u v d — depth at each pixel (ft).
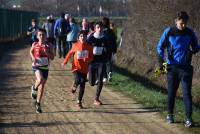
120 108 69.00
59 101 73.92
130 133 55.16
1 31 203.10
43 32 65.41
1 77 100.73
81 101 69.77
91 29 94.07
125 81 96.02
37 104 65.05
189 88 57.26
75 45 67.87
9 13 228.43
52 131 55.93
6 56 156.15
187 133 54.85
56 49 158.10
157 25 132.16
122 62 147.23
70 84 91.71
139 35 142.61
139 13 144.15
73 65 67.77
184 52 56.75
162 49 57.52
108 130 56.49
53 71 111.96
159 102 73.10
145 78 122.62
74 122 60.34
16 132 55.42
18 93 80.48
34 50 65.36
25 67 120.78
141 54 138.72
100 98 76.79
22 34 275.18
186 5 120.78
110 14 388.16
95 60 69.92
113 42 84.94
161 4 130.11
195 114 64.69
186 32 56.75
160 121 60.80
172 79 57.88
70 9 369.91
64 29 136.36
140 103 72.69
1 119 61.67
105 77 92.48
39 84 65.05
